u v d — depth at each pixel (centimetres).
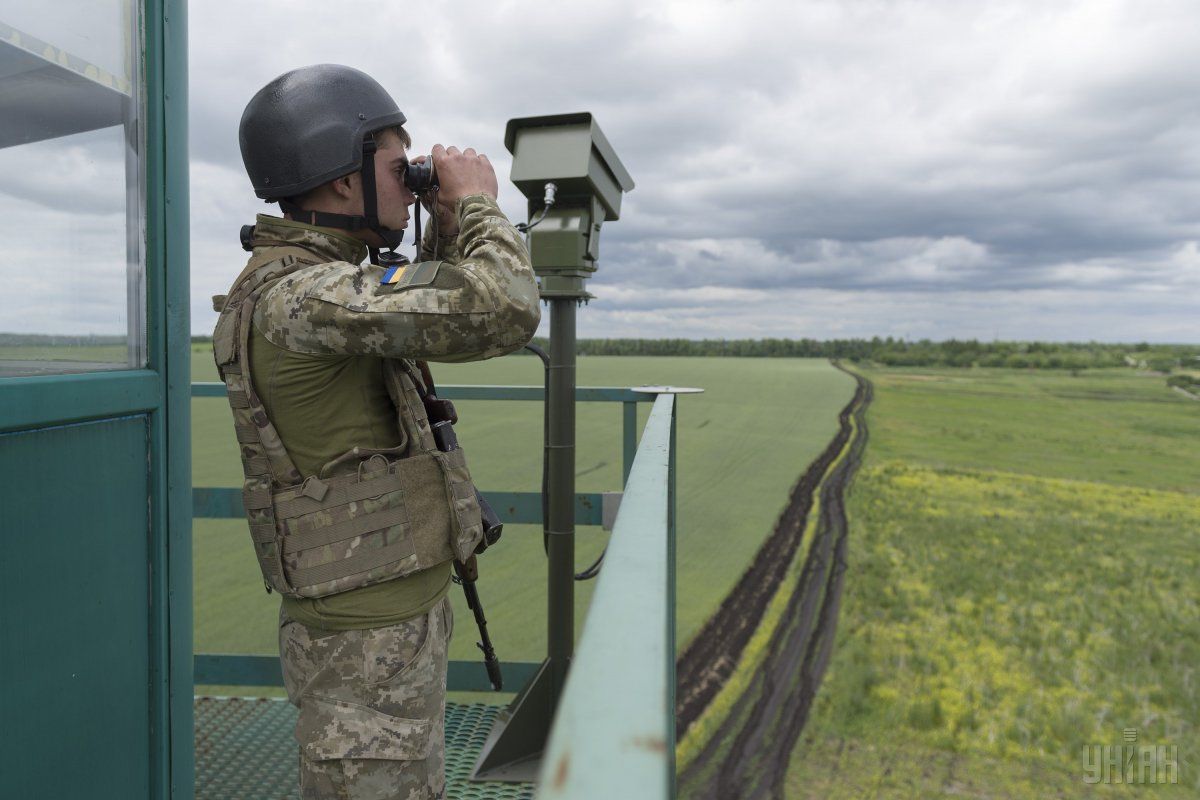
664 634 43
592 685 36
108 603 117
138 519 124
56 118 110
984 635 1741
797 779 1023
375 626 118
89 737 114
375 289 111
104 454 116
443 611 130
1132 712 1333
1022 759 1106
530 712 253
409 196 139
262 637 1000
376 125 130
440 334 111
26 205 107
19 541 101
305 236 127
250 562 1418
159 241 127
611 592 51
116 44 120
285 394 116
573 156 246
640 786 25
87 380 110
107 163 119
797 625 1666
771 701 1282
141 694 126
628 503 82
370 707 117
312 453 118
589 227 263
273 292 116
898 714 1245
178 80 132
